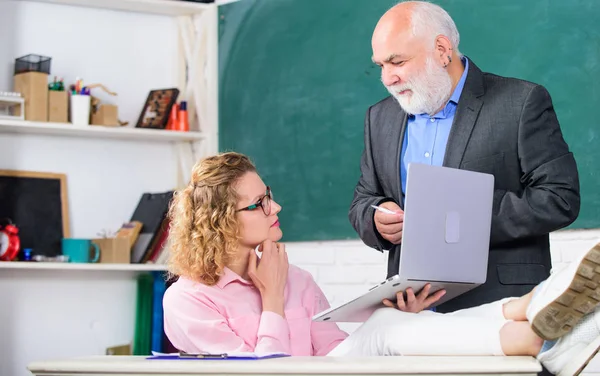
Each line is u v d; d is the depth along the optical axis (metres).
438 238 2.14
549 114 2.57
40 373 1.76
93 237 4.58
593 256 1.56
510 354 1.74
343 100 4.17
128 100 4.72
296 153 4.34
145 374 1.66
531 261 2.50
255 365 1.60
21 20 4.48
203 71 4.77
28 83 4.26
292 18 4.40
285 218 4.37
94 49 4.65
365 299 2.07
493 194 2.45
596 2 3.42
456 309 2.55
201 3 4.74
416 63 2.59
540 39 3.57
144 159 4.74
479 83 2.63
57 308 4.46
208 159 2.44
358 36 4.14
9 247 4.19
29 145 4.46
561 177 2.47
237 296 2.34
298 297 2.49
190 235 2.35
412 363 1.59
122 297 4.62
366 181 2.84
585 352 1.69
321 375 1.58
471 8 3.78
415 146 2.70
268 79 4.48
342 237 4.12
